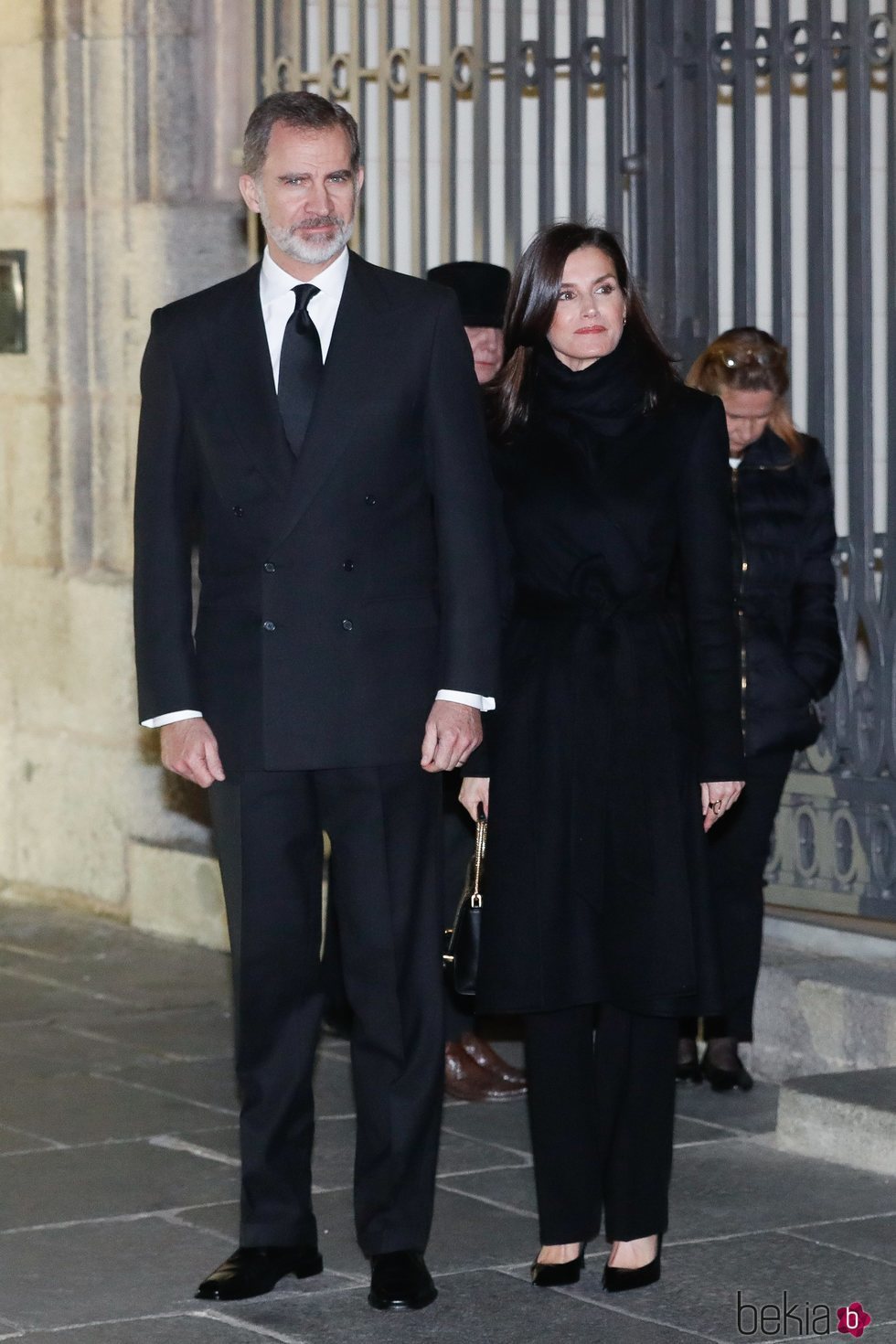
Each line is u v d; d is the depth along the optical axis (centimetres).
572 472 729
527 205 1248
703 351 1084
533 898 723
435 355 712
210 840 1331
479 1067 995
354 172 703
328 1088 1016
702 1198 841
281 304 711
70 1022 1137
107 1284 745
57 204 1399
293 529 703
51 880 1434
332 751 706
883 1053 966
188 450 724
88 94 1378
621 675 724
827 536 989
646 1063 733
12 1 1409
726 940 990
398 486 715
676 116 1095
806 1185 858
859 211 1030
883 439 1244
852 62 1028
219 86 1356
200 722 718
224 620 719
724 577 733
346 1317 712
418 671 718
